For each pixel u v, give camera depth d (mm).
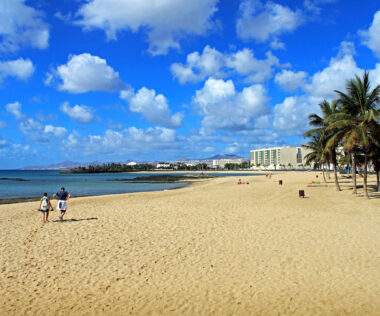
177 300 6301
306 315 5664
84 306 6082
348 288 6688
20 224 14211
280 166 190000
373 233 11461
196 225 13453
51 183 67188
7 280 7309
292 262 8367
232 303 6148
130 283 7137
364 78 21719
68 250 9688
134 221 14570
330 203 20672
